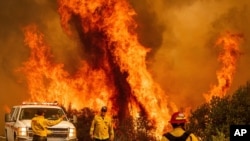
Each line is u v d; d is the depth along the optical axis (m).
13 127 21.02
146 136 36.03
